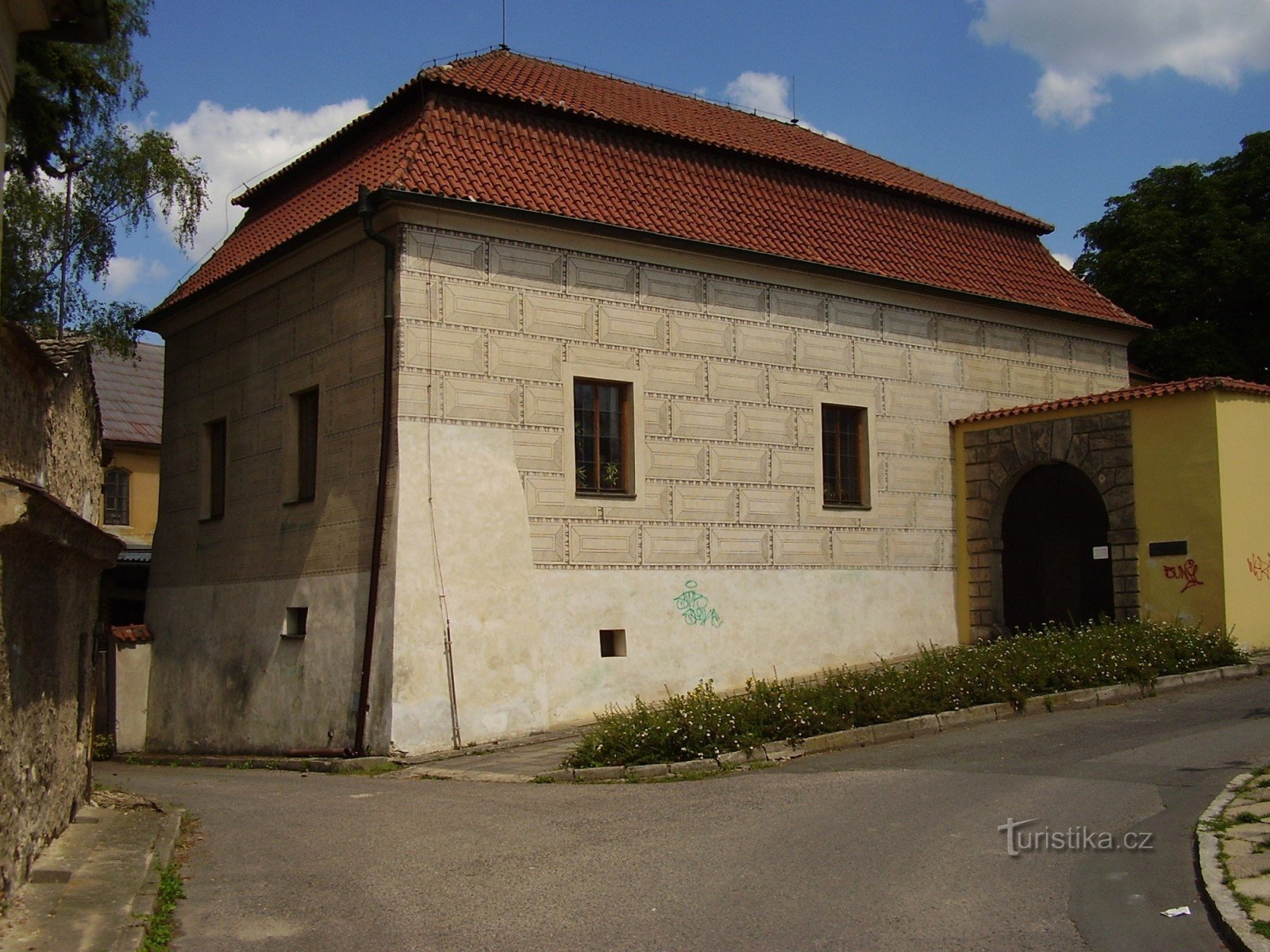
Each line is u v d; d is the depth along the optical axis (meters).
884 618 23.44
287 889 8.97
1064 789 11.06
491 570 18.47
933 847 9.06
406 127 20.34
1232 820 9.45
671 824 10.51
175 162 27.53
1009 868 8.45
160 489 25.73
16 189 26.25
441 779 15.34
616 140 21.70
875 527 23.55
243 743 21.25
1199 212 35.50
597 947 7.11
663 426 20.70
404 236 18.30
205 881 9.40
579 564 19.48
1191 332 34.31
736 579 21.33
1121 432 22.67
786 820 10.30
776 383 22.27
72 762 11.74
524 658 18.55
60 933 7.68
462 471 18.42
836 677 17.34
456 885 8.73
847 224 24.30
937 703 16.03
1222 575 21.22
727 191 22.66
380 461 18.27
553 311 19.61
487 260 19.02
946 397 25.00
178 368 25.47
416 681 17.48
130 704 24.59
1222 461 21.47
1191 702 16.86
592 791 12.96
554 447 19.41
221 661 22.33
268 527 21.38
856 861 8.76
